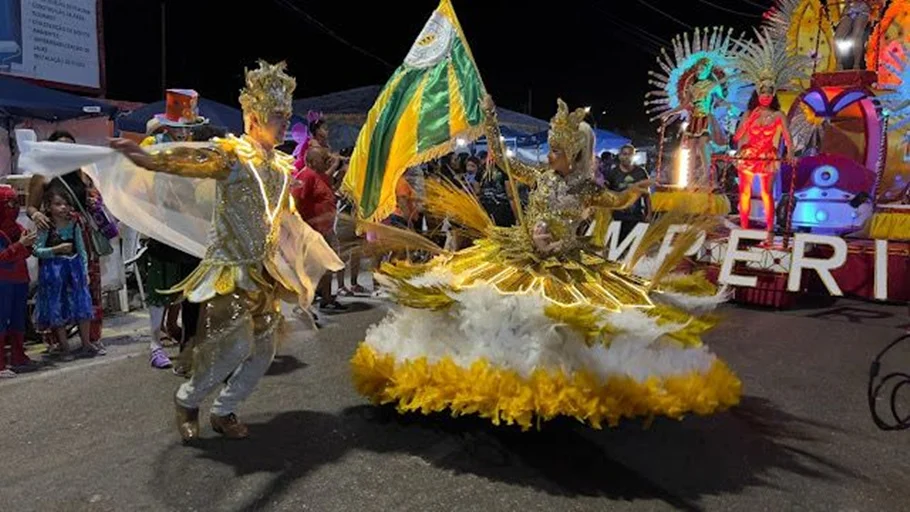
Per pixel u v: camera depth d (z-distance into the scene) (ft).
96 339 20.81
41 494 11.04
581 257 14.44
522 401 11.77
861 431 14.08
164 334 21.52
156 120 17.88
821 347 20.18
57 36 39.65
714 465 12.35
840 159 26.81
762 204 28.40
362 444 12.96
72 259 19.58
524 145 57.47
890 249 25.99
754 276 25.46
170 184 13.09
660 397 12.16
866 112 27.53
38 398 15.69
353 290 27.84
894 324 22.90
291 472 11.80
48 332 20.22
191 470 11.84
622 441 13.24
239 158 12.07
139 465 12.04
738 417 14.70
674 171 30.94
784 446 13.26
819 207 27.02
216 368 12.34
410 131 15.31
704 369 13.34
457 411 12.21
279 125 12.65
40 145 10.96
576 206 14.19
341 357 18.79
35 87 31.78
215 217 12.32
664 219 16.06
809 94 27.78
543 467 12.09
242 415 14.38
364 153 15.83
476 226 15.69
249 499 10.90
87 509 10.60
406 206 20.48
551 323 12.31
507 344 12.46
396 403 14.33
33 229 19.07
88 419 14.30
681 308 14.28
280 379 16.80
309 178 23.25
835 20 31.83
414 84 15.52
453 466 12.08
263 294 12.49
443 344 13.17
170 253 17.43
